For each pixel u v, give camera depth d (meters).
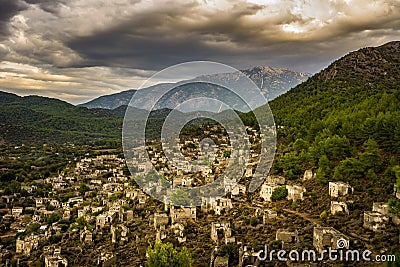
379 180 100.38
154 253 78.50
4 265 103.38
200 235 94.56
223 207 108.88
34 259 106.06
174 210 104.69
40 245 116.62
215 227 91.69
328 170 113.69
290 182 121.38
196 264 81.38
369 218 79.38
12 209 190.38
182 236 93.50
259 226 92.69
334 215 90.44
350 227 81.38
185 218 103.75
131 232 106.19
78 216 148.38
